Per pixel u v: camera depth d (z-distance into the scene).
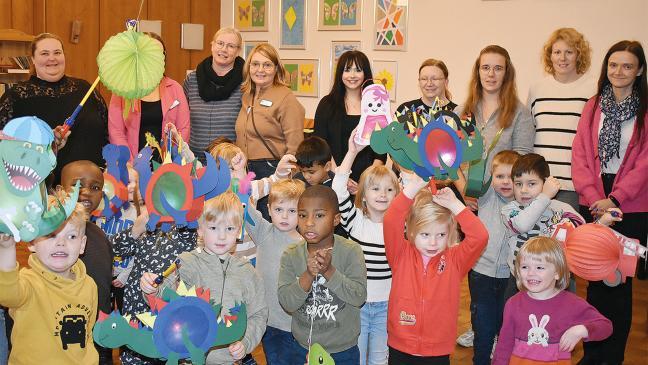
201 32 7.21
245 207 2.47
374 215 2.64
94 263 2.26
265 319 2.25
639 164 3.08
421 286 2.36
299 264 2.32
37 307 1.94
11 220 1.51
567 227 2.56
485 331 2.91
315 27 6.73
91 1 6.45
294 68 6.91
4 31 5.46
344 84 3.60
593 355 3.13
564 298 2.32
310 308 2.30
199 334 1.79
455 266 2.37
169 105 3.61
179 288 1.80
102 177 2.56
